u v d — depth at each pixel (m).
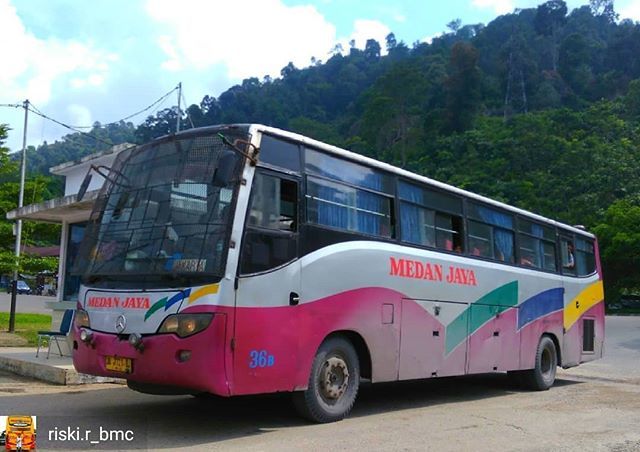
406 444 6.53
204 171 6.79
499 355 10.73
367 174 8.45
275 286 6.76
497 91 104.19
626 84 103.38
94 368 6.78
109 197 7.51
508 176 71.44
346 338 7.86
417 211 9.29
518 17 140.38
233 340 6.27
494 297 10.71
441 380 12.83
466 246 10.26
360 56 152.25
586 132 77.75
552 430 7.61
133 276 6.69
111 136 38.84
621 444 6.88
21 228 19.33
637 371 15.52
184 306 6.22
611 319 37.66
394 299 8.49
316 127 100.56
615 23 137.50
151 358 6.27
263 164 6.88
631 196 56.62
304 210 7.30
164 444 6.15
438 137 87.50
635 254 45.72
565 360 12.88
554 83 104.81
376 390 10.96
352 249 7.88
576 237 14.10
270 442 6.34
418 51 146.50
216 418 7.52
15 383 9.80
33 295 56.78
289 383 6.86
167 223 6.78
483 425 7.84
